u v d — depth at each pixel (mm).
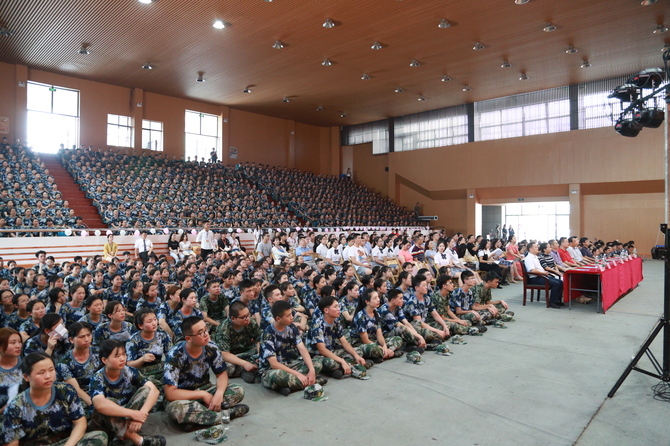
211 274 6977
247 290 4859
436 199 23844
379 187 26141
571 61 15906
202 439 3010
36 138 16812
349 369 4234
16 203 12125
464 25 12820
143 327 3871
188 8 11625
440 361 4742
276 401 3686
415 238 10344
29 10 11789
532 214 23031
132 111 19125
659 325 3857
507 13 12070
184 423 3158
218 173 20031
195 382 3463
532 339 5641
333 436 3029
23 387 3264
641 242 18141
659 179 17391
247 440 2984
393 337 5004
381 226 20250
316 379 4031
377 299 4801
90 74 17234
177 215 15070
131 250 12328
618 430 3098
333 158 27406
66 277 7363
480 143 21547
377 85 18781
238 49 14547
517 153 20453
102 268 7660
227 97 20672
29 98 16656
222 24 12438
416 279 5617
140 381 3344
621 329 6156
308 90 19516
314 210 20594
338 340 4773
